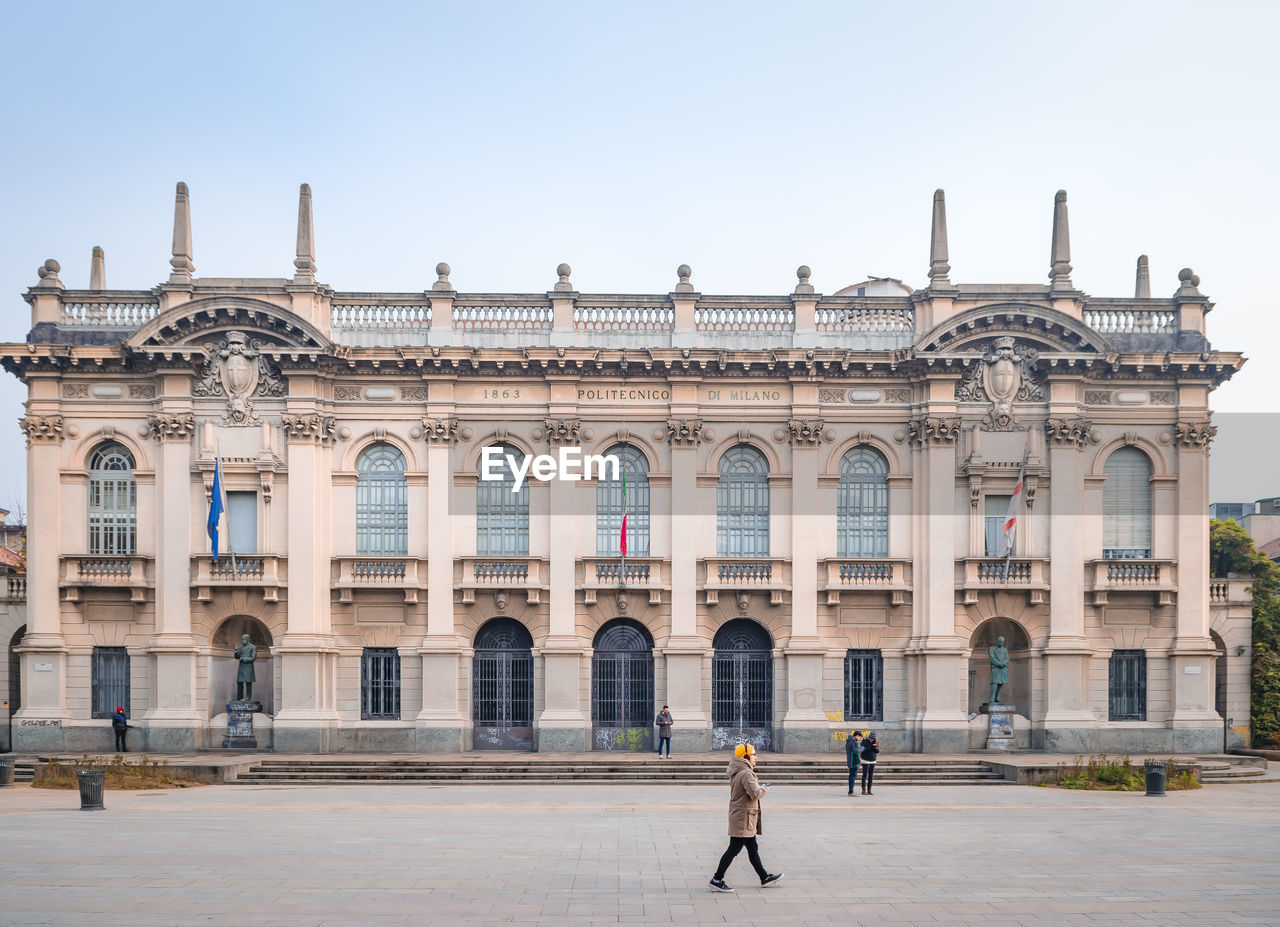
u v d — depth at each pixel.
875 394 42.41
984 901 17.50
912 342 42.59
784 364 41.66
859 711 41.69
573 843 22.83
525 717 41.75
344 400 41.97
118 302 42.41
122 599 41.31
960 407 41.94
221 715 40.97
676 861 20.80
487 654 42.00
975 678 43.09
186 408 41.22
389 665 41.47
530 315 42.81
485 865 20.25
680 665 41.06
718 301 42.75
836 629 41.72
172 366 41.16
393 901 17.34
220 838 23.03
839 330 42.91
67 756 38.66
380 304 42.41
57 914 16.44
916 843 22.80
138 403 41.75
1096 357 41.31
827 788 34.31
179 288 41.50
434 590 41.16
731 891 18.16
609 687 41.72
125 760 36.84
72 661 41.16
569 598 41.22
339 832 24.14
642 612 41.53
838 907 17.09
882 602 41.84
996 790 33.47
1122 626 42.06
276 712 40.47
